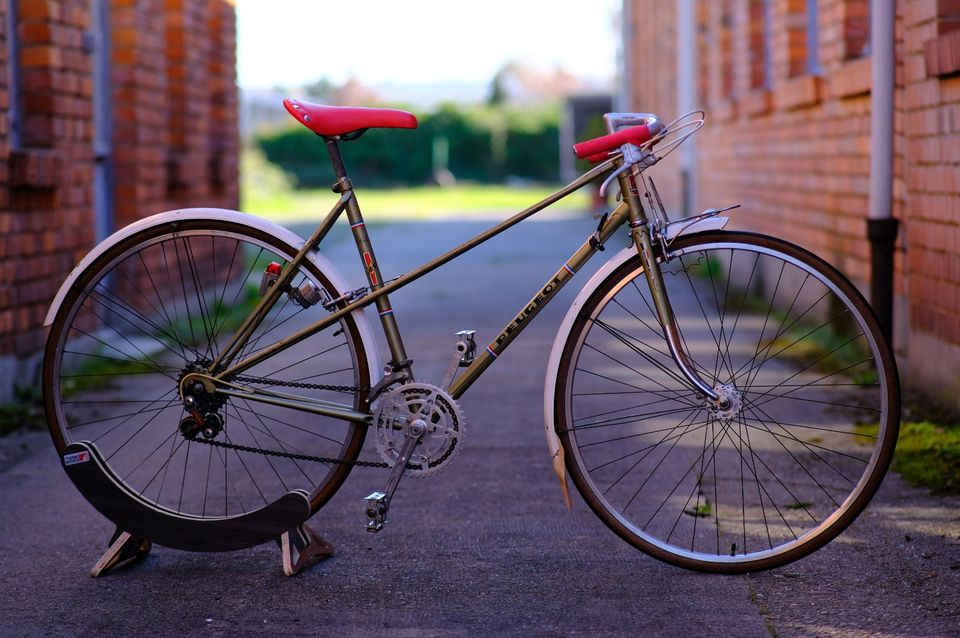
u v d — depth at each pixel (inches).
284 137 1941.4
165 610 123.2
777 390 232.2
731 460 183.5
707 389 135.2
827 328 298.0
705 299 392.8
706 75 562.6
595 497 134.4
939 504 156.8
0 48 229.0
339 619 120.3
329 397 233.8
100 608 124.0
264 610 123.0
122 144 333.7
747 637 114.2
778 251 130.6
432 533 148.9
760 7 425.7
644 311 365.4
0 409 220.8
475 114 2046.0
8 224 231.5
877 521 150.2
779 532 146.4
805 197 332.5
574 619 119.5
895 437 129.4
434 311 382.0
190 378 136.2
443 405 130.1
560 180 2055.9
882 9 236.1
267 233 135.6
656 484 171.2
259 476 178.2
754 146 416.5
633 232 132.3
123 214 335.3
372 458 189.8
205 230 137.3
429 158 2015.3
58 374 139.0
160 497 167.3
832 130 299.1
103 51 329.1
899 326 241.9
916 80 220.4
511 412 224.1
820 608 121.3
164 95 360.2
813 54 352.2
